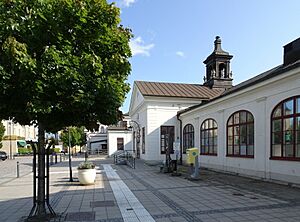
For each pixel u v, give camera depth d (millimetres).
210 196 9773
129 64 6434
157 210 7883
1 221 7145
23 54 4848
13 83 5273
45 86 5203
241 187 11594
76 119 6355
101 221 6883
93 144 60188
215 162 18750
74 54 5750
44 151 7027
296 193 10031
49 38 5504
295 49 14922
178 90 29797
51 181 14453
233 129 16641
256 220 6711
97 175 16953
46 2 5344
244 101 15453
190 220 6828
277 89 12742
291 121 11875
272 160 12930
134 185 12695
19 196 10719
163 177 15664
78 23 5598
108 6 5824
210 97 28328
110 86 6035
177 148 18391
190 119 23938
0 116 5961
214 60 31609
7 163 33875
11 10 5176
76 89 5531
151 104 27125
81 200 9461
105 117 6512
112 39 6078
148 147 26594
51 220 6969
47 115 5875
